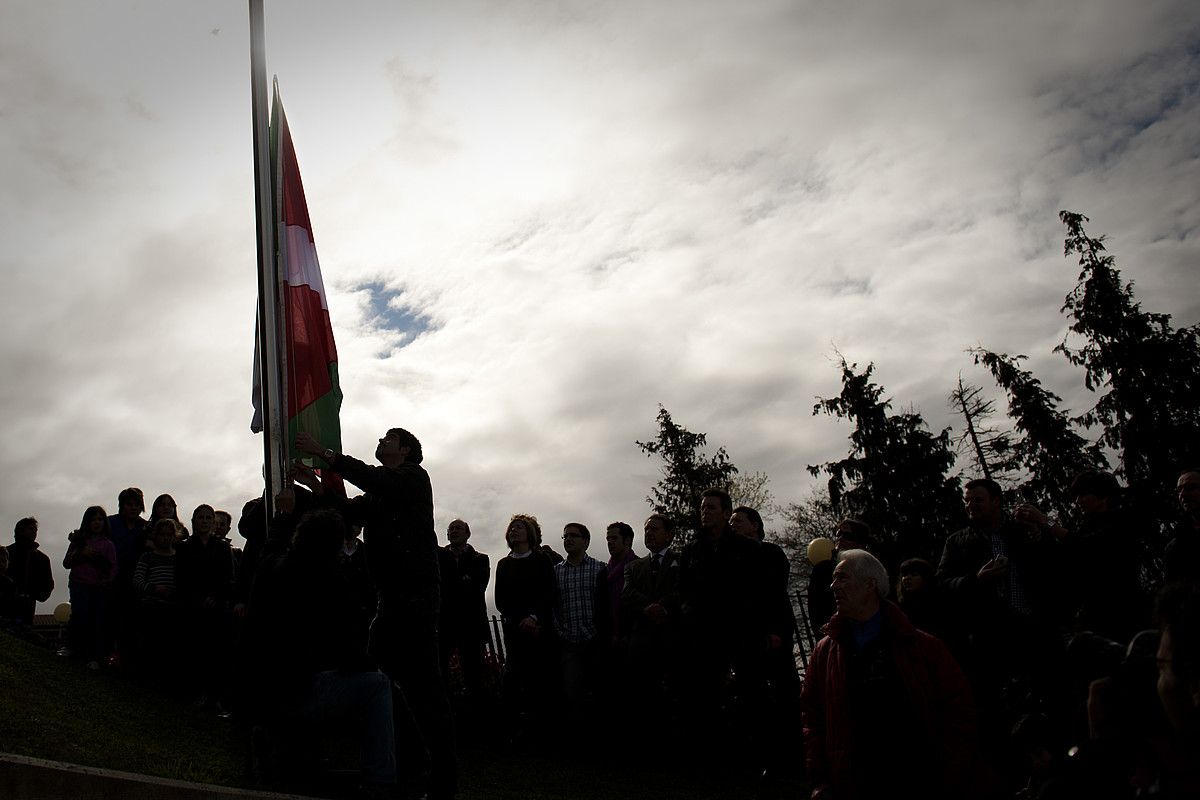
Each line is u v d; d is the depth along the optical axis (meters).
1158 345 26.67
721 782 8.98
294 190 9.54
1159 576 16.34
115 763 6.18
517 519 10.69
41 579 11.65
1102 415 27.17
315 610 5.90
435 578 6.39
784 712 9.23
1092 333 27.55
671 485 45.88
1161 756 2.93
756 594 9.16
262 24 9.52
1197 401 26.02
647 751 9.85
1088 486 7.03
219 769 6.78
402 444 6.70
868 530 9.45
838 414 37.03
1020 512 7.22
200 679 9.75
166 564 10.27
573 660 10.34
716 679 9.44
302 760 6.20
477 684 10.62
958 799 4.43
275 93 9.84
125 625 10.28
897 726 4.57
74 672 9.17
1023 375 30.27
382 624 6.26
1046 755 4.42
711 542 9.47
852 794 4.55
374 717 5.91
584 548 10.77
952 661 4.67
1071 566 6.81
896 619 4.73
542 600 10.38
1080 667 4.34
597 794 8.54
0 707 6.61
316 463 8.11
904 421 36.44
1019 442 30.50
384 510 6.42
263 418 8.32
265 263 8.83
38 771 4.73
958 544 7.76
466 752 9.76
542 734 10.16
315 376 9.01
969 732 4.53
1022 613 7.20
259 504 9.62
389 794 5.81
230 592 9.96
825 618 9.45
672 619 9.85
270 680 5.84
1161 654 2.97
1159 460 25.73
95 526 10.68
